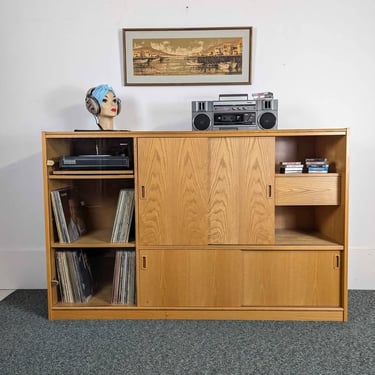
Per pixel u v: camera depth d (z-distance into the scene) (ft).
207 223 5.60
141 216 5.63
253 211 5.59
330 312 5.60
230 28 6.75
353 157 6.84
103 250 5.87
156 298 5.69
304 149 6.72
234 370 4.31
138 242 5.65
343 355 4.62
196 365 4.42
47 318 5.76
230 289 5.65
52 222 5.78
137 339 5.05
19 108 7.02
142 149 5.57
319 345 4.86
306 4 6.72
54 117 7.02
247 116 5.84
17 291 7.02
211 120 5.89
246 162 5.54
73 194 5.97
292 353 4.67
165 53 6.84
